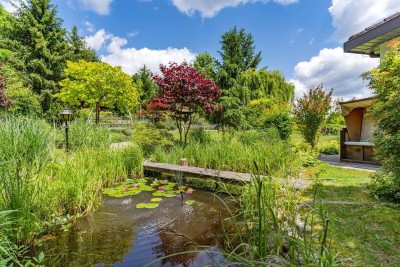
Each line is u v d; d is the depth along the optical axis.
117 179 4.95
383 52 5.51
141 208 3.45
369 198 2.94
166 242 2.46
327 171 4.71
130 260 2.12
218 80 10.93
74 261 2.10
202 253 2.21
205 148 6.32
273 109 11.44
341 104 6.19
